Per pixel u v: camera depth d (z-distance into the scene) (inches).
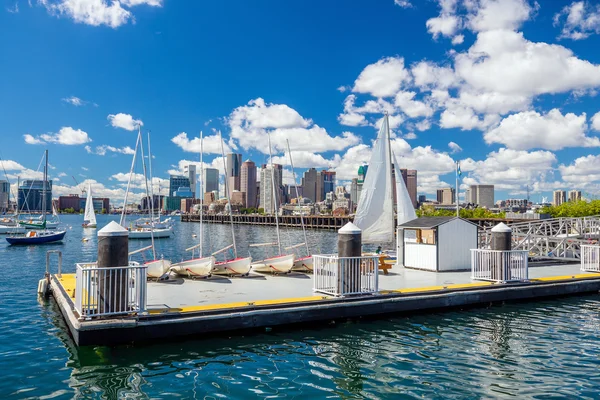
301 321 520.7
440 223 829.2
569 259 1039.6
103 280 447.2
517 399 337.4
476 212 4660.4
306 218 5974.4
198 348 453.7
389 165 988.6
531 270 877.8
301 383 369.1
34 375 386.9
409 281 708.7
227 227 5841.5
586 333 518.3
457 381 373.1
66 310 502.9
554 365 411.2
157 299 551.2
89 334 428.1
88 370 396.8
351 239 576.1
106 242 450.9
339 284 564.7
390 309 575.5
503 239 710.5
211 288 637.9
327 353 444.8
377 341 485.7
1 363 417.4
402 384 366.9
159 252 2151.8
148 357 427.2
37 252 1972.2
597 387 359.9
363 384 367.2
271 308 510.9
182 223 7185.0
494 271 701.3
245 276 762.2
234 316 485.4
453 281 710.5
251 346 463.5
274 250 2348.7
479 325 553.0
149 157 1143.0
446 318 586.9
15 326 568.4
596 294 758.5
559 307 656.4
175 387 360.5
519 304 674.8
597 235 1122.0
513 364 413.7
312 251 2265.0
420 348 461.7
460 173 1042.1
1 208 4933.6
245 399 338.3
